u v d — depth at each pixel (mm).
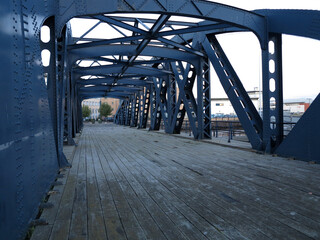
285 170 6293
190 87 14664
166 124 19094
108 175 5930
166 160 7875
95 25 10375
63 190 4727
